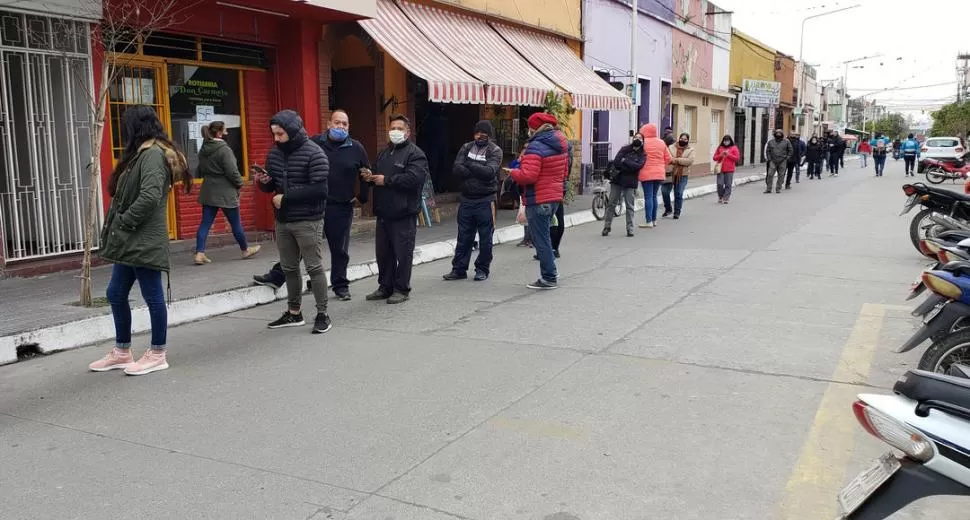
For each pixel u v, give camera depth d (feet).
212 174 30.45
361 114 44.19
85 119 29.22
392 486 12.39
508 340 20.76
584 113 64.90
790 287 26.78
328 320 22.34
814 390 16.37
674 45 86.99
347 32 39.32
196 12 32.76
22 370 19.15
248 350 20.54
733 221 47.57
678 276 29.32
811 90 181.06
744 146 124.77
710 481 12.35
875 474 9.37
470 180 28.89
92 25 28.96
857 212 51.34
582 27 63.36
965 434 8.83
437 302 25.89
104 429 15.14
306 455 13.66
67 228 29.30
